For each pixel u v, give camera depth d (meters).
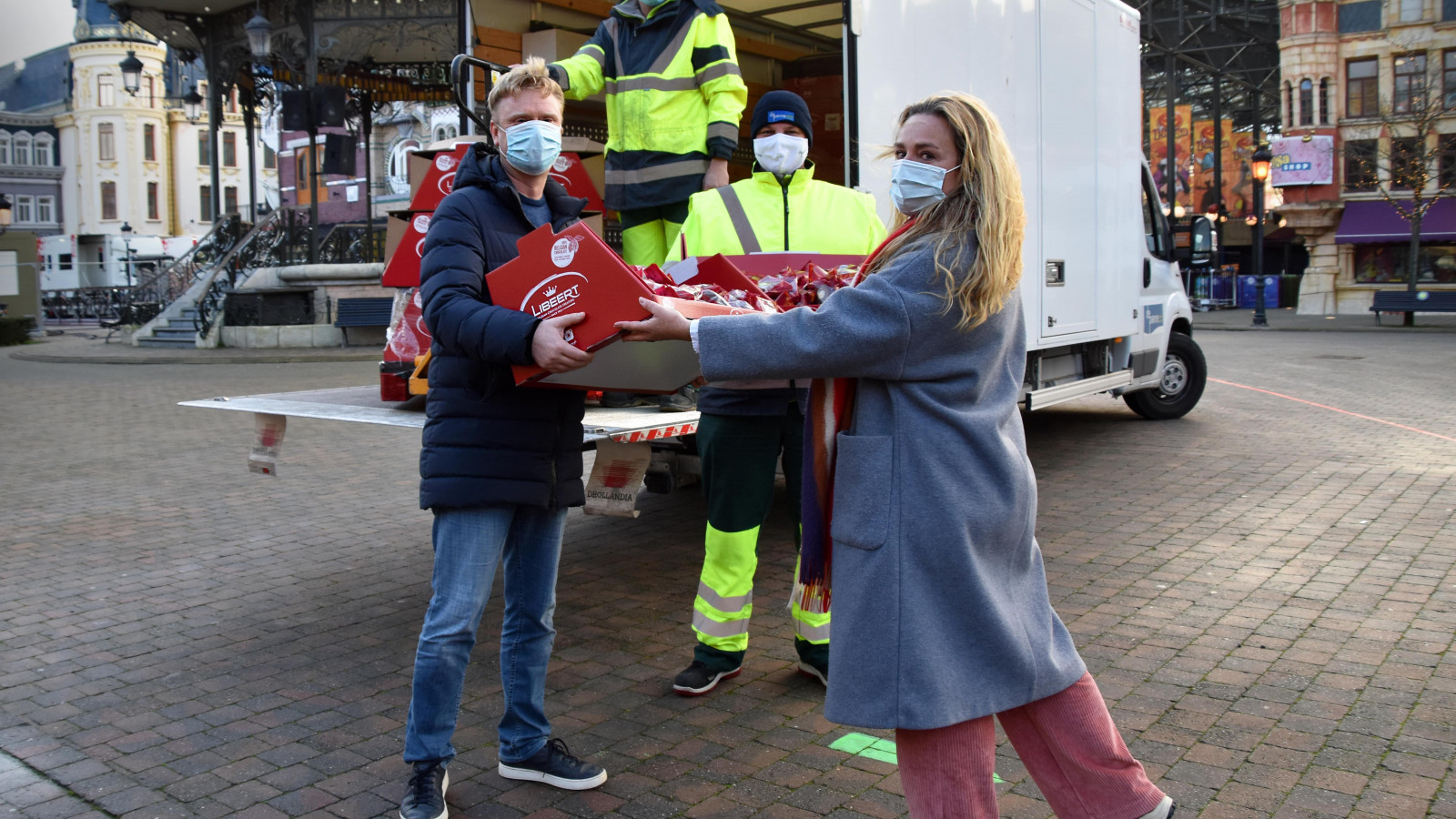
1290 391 12.84
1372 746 3.36
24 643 4.59
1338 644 4.27
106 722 3.76
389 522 6.85
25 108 62.75
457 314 2.72
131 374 17.45
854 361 2.21
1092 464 8.30
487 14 6.86
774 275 3.81
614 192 5.55
